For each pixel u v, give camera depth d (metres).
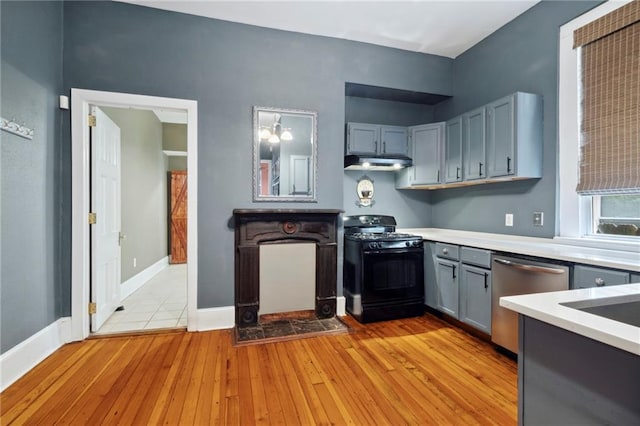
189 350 2.51
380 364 2.30
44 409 1.77
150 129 5.07
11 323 2.04
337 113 3.33
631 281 1.68
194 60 2.89
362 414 1.75
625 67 2.15
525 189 2.89
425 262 3.34
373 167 3.76
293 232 3.10
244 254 2.96
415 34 3.27
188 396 1.91
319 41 3.26
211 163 2.94
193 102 2.88
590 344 0.73
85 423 1.67
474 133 3.13
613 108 2.22
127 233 4.06
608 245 2.26
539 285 2.15
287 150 3.15
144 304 3.68
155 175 5.39
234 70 2.99
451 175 3.42
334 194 3.32
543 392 0.85
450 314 2.97
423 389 1.99
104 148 3.01
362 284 3.10
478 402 1.86
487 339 2.70
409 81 3.62
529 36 2.87
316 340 2.70
